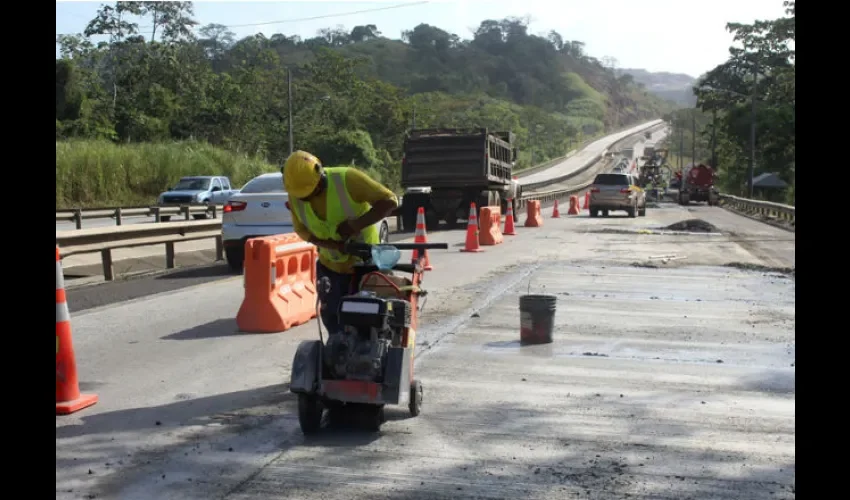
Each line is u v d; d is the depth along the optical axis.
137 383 7.34
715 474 5.16
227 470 5.13
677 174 63.56
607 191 38.03
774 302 12.24
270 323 9.71
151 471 5.11
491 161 28.55
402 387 5.73
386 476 5.05
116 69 72.56
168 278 14.88
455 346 9.02
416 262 6.36
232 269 16.12
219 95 69.44
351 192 5.88
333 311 6.24
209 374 7.69
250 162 54.31
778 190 70.44
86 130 56.75
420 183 28.12
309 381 5.59
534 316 9.11
